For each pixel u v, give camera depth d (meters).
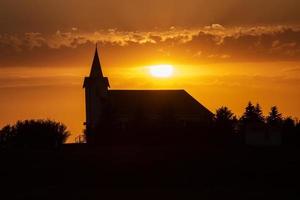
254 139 172.38
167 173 133.62
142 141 172.12
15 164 141.12
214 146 162.38
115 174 133.62
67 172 135.50
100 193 116.94
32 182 127.38
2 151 154.25
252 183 125.25
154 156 146.25
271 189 119.50
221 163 139.88
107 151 153.12
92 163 141.50
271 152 151.38
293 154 148.75
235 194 114.75
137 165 139.38
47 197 113.06
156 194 115.88
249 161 141.25
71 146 171.12
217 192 116.94
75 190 120.50
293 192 116.31
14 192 118.50
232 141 172.50
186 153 149.12
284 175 130.25
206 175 131.75
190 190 119.50
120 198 112.19
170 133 173.12
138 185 125.62
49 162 142.62
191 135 173.00
